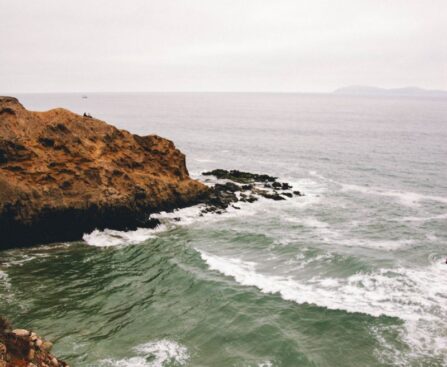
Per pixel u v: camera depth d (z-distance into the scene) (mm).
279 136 123250
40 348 14961
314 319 22188
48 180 33906
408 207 47656
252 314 22641
